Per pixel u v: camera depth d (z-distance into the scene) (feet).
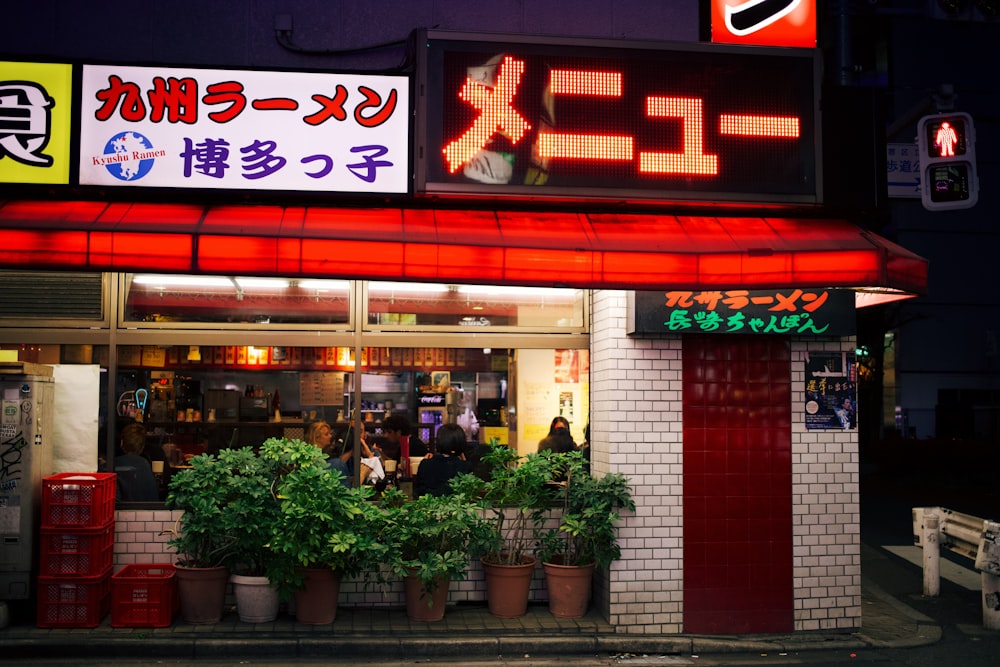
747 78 25.80
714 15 27.04
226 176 24.20
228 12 26.40
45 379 25.57
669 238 24.34
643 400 26.50
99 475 24.97
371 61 26.55
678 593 26.21
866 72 91.76
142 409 27.43
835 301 26.16
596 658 24.29
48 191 23.88
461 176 24.39
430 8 26.91
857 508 27.09
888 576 35.55
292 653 23.47
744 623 26.37
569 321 29.07
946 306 90.79
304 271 22.09
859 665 24.12
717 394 26.78
